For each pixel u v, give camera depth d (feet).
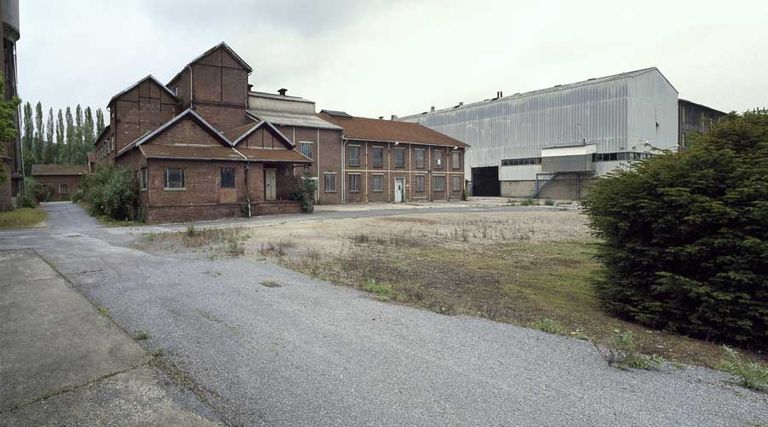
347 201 125.59
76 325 18.45
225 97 112.06
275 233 55.01
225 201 79.77
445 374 14.19
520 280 31.58
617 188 23.63
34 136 300.40
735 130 21.44
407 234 56.03
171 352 15.83
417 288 27.48
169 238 48.91
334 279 28.60
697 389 13.51
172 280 27.66
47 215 84.99
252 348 16.30
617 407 12.15
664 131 155.63
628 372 14.71
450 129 194.80
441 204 127.34
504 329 19.15
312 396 12.61
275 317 20.13
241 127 100.94
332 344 16.80
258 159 83.05
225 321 19.45
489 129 179.42
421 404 12.18
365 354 15.83
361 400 12.39
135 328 18.42
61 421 11.11
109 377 13.64
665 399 12.71
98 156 154.30
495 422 11.25
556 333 19.01
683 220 20.93
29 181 140.26
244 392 12.84
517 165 169.99
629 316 23.32
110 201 74.90
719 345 19.47
